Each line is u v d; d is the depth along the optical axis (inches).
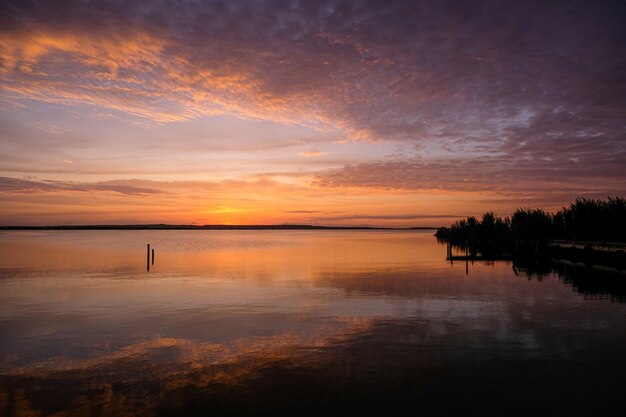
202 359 389.7
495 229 2139.5
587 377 338.0
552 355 390.0
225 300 668.7
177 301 662.5
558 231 1612.9
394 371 354.0
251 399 305.0
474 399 300.8
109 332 483.5
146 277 955.3
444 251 1859.0
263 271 1067.3
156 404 299.6
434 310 582.6
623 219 1226.0
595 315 544.7
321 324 510.3
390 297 684.7
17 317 558.3
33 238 3863.2
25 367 374.3
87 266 1197.1
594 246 1082.7
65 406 298.7
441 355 391.9
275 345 428.8
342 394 310.5
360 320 527.8
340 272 1037.2
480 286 794.2
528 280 871.7
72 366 375.9
